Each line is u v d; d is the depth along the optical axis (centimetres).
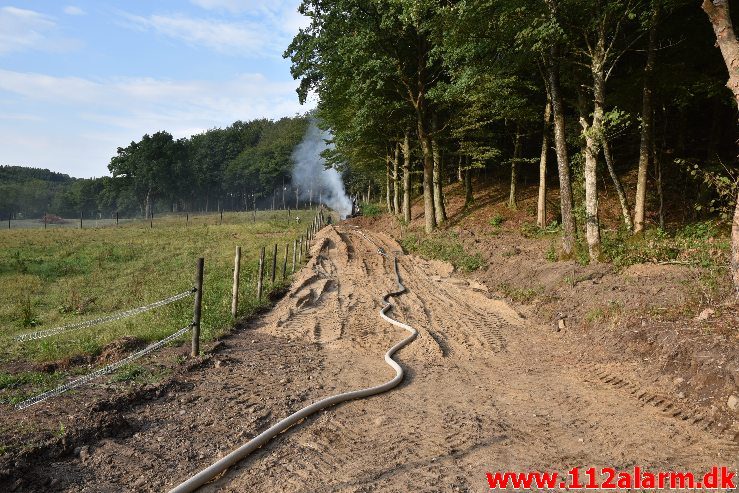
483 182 3756
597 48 1345
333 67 2486
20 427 512
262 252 1313
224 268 2017
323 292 1510
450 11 1402
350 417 614
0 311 1493
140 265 2370
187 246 2989
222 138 15700
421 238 2712
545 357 898
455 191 3856
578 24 1427
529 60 1525
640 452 523
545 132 2342
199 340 856
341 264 2111
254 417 592
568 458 513
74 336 1006
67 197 12750
